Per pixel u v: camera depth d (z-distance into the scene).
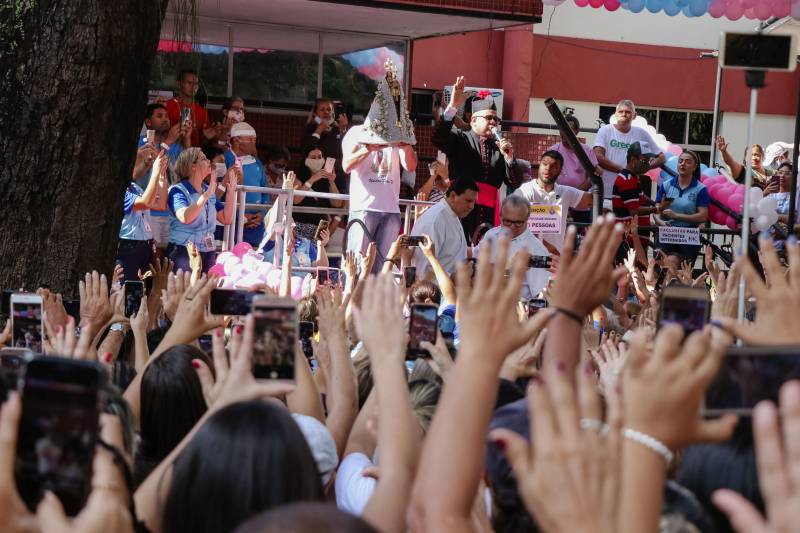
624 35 38.16
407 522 4.40
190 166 19.84
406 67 28.72
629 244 22.91
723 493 3.00
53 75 12.34
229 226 21.05
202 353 7.09
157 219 20.80
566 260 4.89
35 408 3.72
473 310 4.16
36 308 7.61
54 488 3.72
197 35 13.73
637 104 38.56
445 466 3.98
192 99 22.08
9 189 12.45
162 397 6.80
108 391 5.50
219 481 4.57
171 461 5.26
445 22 25.72
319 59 28.22
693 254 22.86
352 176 20.33
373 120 19.94
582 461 3.23
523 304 12.06
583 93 37.94
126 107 12.77
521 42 36.03
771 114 39.75
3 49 12.34
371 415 7.01
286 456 4.60
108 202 12.80
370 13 25.23
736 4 20.08
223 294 7.74
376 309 5.11
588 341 9.94
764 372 3.78
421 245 14.98
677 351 3.55
